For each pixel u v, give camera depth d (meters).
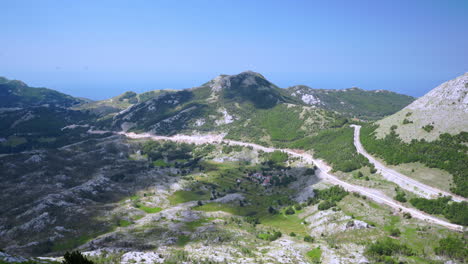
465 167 158.50
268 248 123.44
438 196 148.25
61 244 133.00
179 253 109.94
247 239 134.88
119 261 99.75
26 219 153.88
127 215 167.50
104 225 152.50
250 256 111.62
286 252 116.00
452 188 150.62
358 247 120.69
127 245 123.69
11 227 147.12
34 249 126.50
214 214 174.38
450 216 133.75
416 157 184.25
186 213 171.12
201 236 135.62
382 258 107.81
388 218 142.12
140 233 139.62
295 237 140.62
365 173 194.88
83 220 156.25
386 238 124.38
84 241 135.88
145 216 169.88
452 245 109.94
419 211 145.75
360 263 106.12
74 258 58.28
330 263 108.38
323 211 162.25
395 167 189.25
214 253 111.75
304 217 168.00
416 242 119.06
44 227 146.12
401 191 162.50
